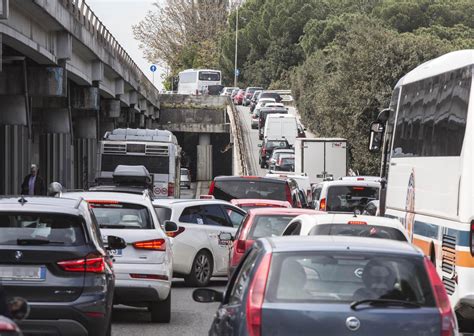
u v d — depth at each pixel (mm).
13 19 59531
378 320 15695
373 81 125562
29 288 23656
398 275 16469
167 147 81125
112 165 81188
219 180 60531
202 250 46781
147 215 33844
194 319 35562
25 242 23797
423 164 36250
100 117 123375
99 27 91938
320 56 191625
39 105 92625
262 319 15781
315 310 15742
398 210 40844
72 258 23953
